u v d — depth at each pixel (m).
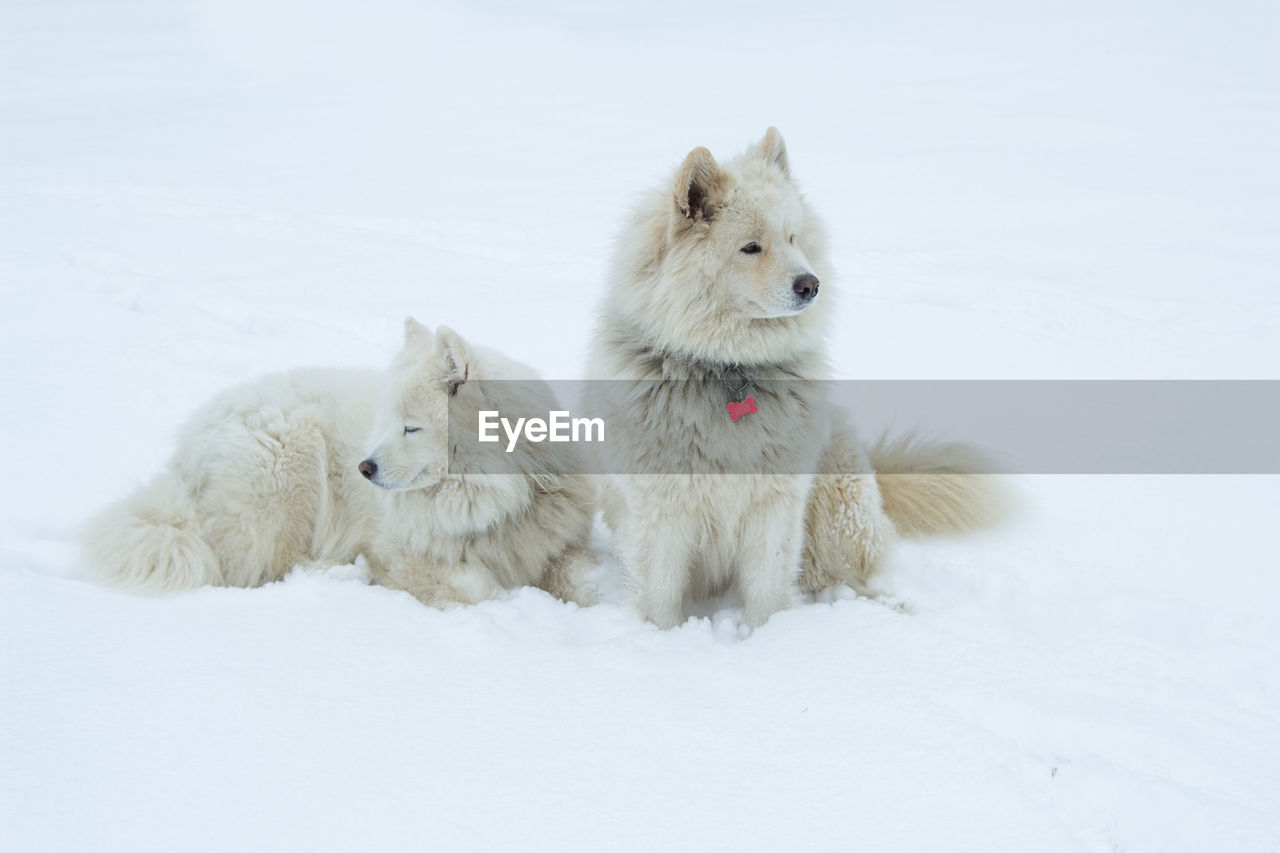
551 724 2.89
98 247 9.81
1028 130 18.47
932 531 4.54
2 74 36.44
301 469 4.36
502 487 4.11
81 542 3.96
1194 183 13.24
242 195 14.00
